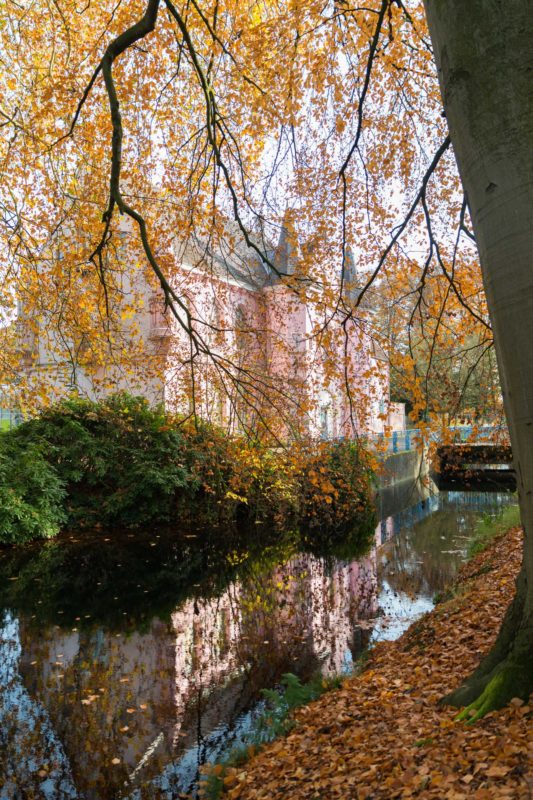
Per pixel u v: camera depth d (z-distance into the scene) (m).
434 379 8.94
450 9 2.91
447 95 2.97
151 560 12.83
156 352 11.23
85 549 13.56
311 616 9.23
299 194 8.70
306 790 3.37
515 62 2.69
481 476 26.34
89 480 15.88
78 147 9.00
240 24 7.92
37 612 9.34
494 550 10.41
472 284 8.50
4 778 4.79
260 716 5.81
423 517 20.55
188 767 4.93
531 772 2.55
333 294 7.85
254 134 8.30
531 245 2.63
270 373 9.28
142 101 8.62
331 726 4.39
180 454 16.20
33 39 9.03
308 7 7.20
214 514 16.09
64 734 5.50
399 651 6.51
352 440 12.05
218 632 8.48
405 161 8.66
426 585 11.05
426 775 2.88
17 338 10.71
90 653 7.62
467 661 4.94
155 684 6.64
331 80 7.91
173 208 8.96
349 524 17.30
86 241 9.88
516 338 2.71
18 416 16.95
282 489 15.31
